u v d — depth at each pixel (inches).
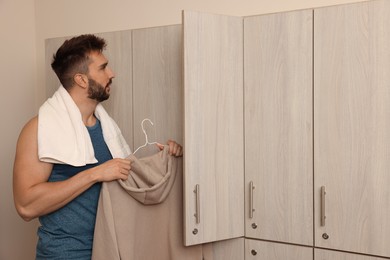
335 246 80.2
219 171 86.9
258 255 87.9
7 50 131.7
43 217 80.6
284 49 84.2
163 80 93.2
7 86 131.2
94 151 83.0
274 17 85.0
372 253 77.1
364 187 77.4
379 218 76.4
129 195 82.1
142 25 121.6
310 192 82.4
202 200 85.2
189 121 83.5
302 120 82.7
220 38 86.3
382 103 75.6
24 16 136.8
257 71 87.2
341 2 96.5
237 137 88.7
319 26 80.7
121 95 98.3
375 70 76.0
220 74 86.5
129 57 97.1
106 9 127.6
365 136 77.2
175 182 87.0
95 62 82.7
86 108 83.7
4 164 129.4
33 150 77.7
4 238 128.6
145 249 84.8
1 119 129.3
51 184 76.0
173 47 91.9
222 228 87.4
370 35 76.3
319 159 81.3
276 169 85.7
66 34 135.0
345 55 78.5
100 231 78.7
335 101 79.5
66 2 134.6
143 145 94.6
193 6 113.7
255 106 87.7
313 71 81.4
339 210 79.7
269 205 86.7
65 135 79.2
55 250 79.0
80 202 80.0
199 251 88.7
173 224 86.7
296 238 84.0
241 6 107.3
